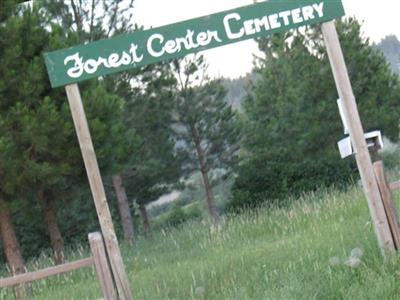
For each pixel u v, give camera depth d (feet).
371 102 69.15
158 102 66.49
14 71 37.19
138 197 75.00
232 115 72.90
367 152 22.85
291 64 73.00
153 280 27.63
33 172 37.76
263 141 74.95
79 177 41.34
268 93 83.66
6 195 39.19
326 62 69.56
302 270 22.94
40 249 60.85
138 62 22.49
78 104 22.59
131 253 43.19
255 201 60.64
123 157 43.09
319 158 64.64
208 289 24.16
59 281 34.73
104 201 22.50
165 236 48.44
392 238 22.49
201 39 22.59
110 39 22.43
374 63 70.38
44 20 40.73
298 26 22.89
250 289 22.71
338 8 22.98
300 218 39.09
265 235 38.04
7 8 38.68
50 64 22.35
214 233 41.45
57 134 37.58
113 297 21.94
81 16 59.98
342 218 33.68
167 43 22.54
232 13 22.70
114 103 41.86
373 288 19.85
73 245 62.49
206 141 72.49
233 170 73.56
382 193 22.63
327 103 68.08
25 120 36.70
